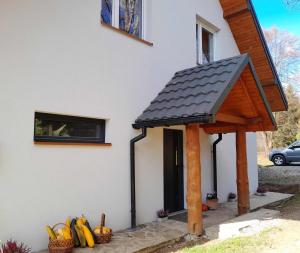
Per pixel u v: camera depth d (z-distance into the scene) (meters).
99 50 5.96
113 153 6.06
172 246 5.34
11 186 4.52
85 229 4.97
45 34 5.09
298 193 10.80
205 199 8.66
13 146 4.58
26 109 4.77
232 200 9.52
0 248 4.29
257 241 5.35
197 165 5.76
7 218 4.45
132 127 6.50
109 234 5.18
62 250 4.46
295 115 28.92
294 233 5.81
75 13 5.57
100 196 5.73
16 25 4.73
